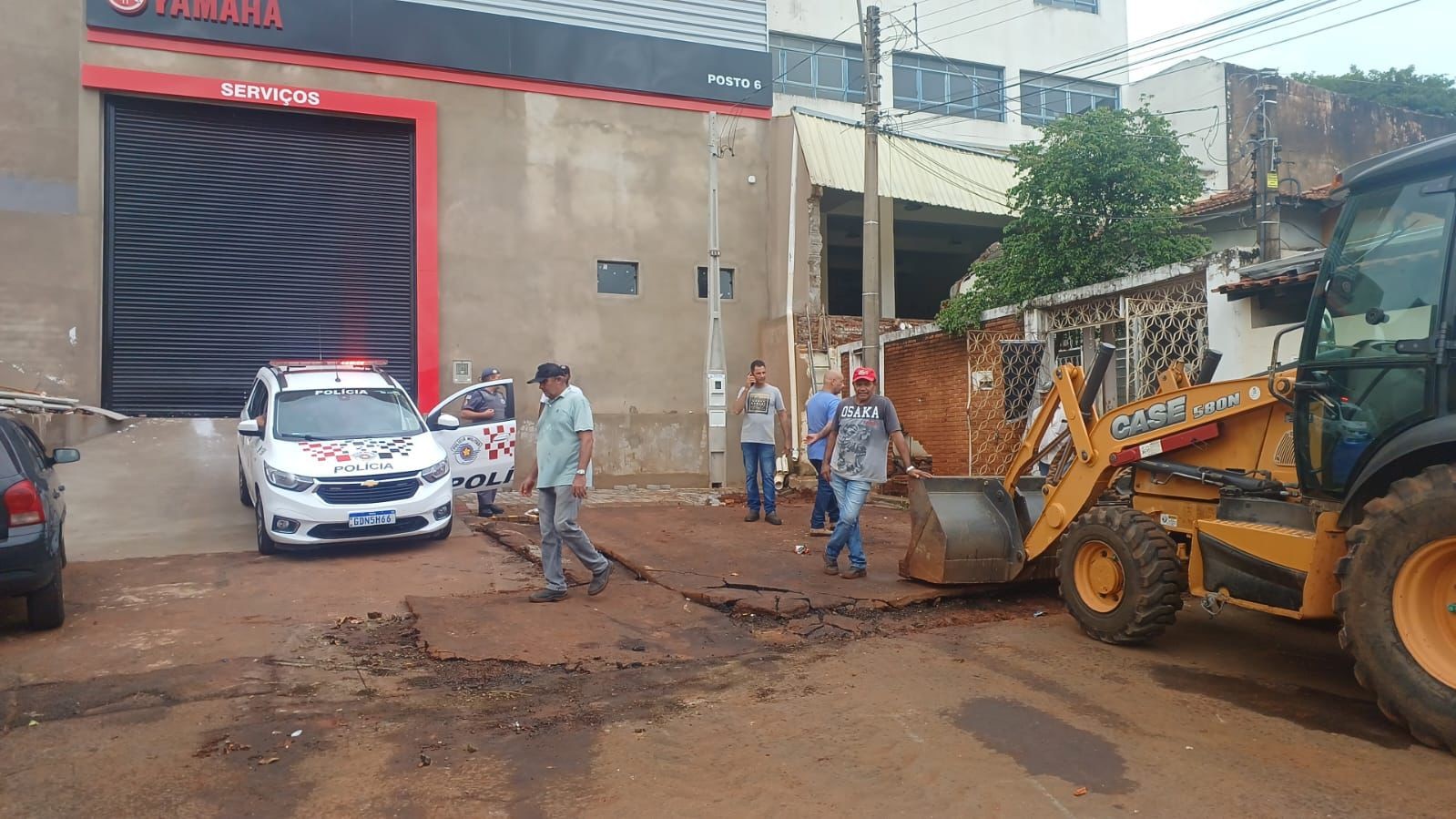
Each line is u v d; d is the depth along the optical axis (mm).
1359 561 4469
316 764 4172
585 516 11539
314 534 8773
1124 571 5973
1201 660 5738
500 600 7199
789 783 3979
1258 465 5715
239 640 6113
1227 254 9312
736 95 17469
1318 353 5188
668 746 4398
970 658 5820
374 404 10195
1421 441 4395
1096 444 6539
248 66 14781
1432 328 4582
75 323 13930
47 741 4422
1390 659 4316
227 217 14984
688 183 17188
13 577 5844
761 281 17578
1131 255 12305
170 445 13727
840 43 22125
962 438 13023
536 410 16109
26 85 13820
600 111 16703
